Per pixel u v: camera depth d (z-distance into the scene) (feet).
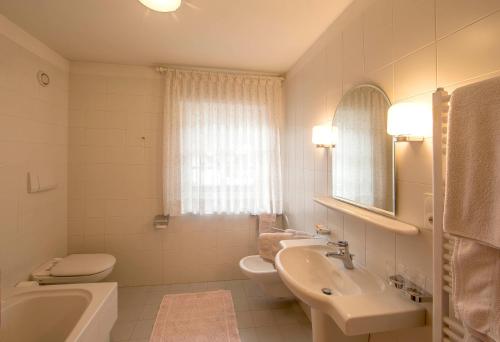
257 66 8.43
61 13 5.48
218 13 5.45
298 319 6.89
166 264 8.73
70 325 5.30
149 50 7.30
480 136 2.33
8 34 5.72
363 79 4.68
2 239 5.56
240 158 8.82
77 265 6.85
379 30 4.24
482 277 2.33
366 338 4.48
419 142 3.44
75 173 8.16
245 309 7.32
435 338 2.96
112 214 8.40
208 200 8.71
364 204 4.61
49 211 7.23
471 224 2.39
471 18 2.77
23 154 6.19
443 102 2.81
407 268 3.66
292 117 8.39
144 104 8.49
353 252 5.01
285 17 5.59
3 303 5.10
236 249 9.11
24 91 6.23
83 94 8.16
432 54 3.24
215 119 8.69
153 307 7.36
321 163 6.38
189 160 8.56
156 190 8.63
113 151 8.36
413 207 3.55
